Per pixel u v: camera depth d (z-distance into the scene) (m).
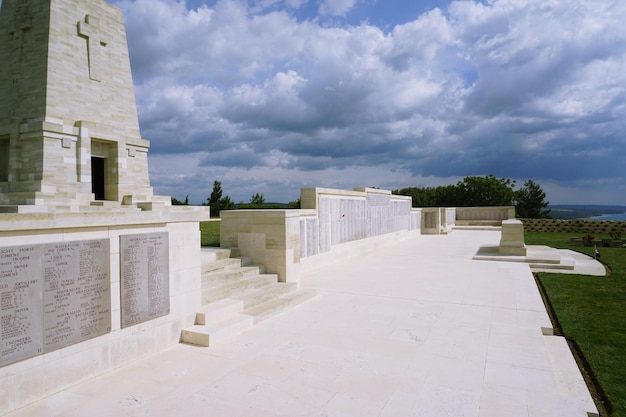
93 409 4.18
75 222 4.71
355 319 7.56
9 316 4.06
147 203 13.98
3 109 12.85
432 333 6.73
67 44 12.74
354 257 16.66
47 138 12.07
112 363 5.21
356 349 5.98
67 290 4.64
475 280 11.41
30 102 12.38
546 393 4.55
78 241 4.78
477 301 8.95
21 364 4.20
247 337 6.53
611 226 29.80
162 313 5.98
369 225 18.64
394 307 8.45
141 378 4.96
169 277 6.12
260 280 8.84
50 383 4.47
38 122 11.91
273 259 9.59
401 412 4.14
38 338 4.33
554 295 9.62
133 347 5.51
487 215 38.00
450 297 9.34
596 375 5.14
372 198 19.03
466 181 56.09
